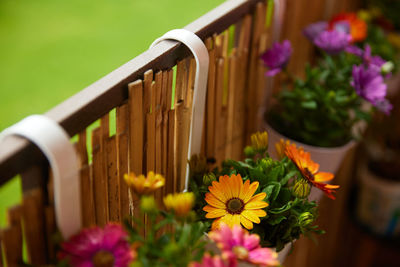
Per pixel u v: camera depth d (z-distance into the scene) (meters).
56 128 0.57
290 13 1.27
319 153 1.16
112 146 0.74
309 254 1.98
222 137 1.10
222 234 0.66
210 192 0.82
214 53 0.91
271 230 0.83
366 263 2.24
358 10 1.88
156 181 0.69
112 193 0.79
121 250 0.62
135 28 3.58
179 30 0.80
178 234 0.71
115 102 0.71
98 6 3.89
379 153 2.04
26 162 0.58
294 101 1.23
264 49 1.17
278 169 0.83
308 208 0.84
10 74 3.24
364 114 1.21
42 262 0.68
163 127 0.85
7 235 0.61
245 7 1.00
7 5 3.96
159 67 0.78
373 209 2.02
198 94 0.82
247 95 1.16
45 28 3.67
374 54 1.61
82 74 3.23
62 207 0.60
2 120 2.88
